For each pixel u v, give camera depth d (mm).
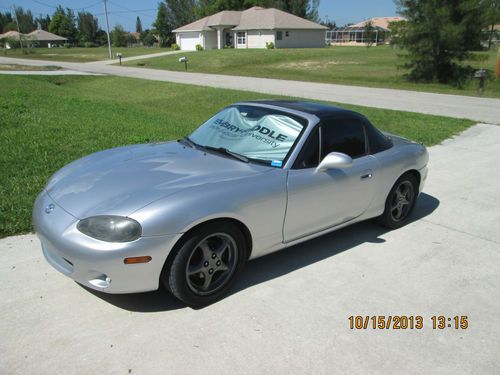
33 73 28672
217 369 2611
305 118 3959
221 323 3047
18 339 2777
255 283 3594
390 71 32281
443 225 5094
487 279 3877
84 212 2973
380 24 101000
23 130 8258
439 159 8320
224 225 3168
